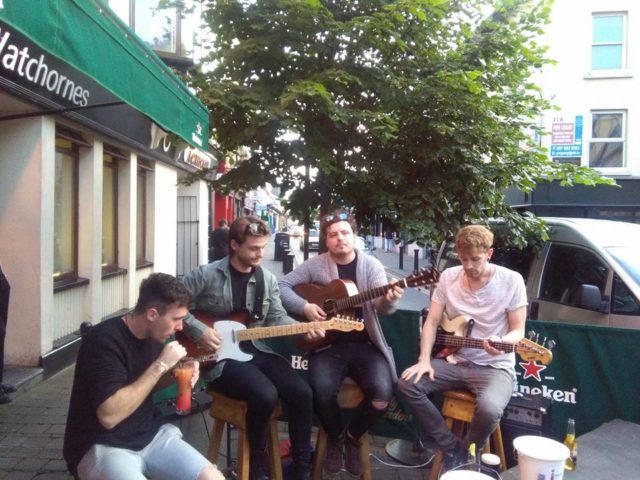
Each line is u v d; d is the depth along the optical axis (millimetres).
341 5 4926
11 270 6004
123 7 9383
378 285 3547
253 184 5027
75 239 7578
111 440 2441
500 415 3041
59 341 6742
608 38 15836
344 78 4508
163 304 2445
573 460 2506
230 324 3207
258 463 3088
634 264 4664
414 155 5062
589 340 3654
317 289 3525
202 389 3764
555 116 15844
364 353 3475
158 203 11523
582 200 14289
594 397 3646
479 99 4750
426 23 4719
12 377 5609
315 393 3258
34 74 5426
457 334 3334
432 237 5043
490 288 3303
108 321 2525
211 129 5016
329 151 4816
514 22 4980
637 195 14562
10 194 6023
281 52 4672
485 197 5258
